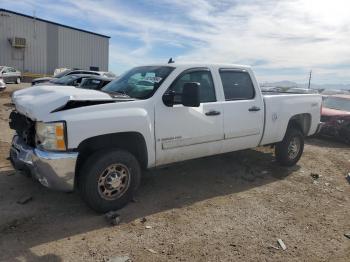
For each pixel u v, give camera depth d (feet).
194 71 17.28
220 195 17.60
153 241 12.73
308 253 12.65
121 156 14.49
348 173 22.77
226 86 18.56
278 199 17.56
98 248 12.03
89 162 13.93
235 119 18.57
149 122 15.14
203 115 17.10
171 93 15.72
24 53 146.61
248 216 15.33
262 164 23.38
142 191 17.40
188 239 13.03
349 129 32.86
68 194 16.20
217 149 18.28
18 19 142.92
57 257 11.38
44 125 13.19
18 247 11.80
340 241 13.69
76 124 13.15
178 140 16.33
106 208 14.51
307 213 16.11
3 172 18.62
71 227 13.34
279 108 21.03
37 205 14.99
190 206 16.01
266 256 12.24
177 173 20.53
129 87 16.90
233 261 11.80
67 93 13.94
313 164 24.66
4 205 14.82
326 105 39.14
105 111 14.01
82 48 168.45
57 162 13.03
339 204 17.48
